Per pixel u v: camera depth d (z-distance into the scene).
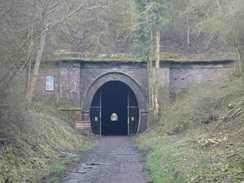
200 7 20.97
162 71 23.91
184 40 28.25
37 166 10.81
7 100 10.38
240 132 10.84
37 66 13.88
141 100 24.48
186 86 24.11
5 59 9.69
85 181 9.42
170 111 20.89
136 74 24.53
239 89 15.46
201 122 15.90
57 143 15.77
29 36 10.21
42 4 10.98
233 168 7.41
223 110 15.13
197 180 7.46
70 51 24.70
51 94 23.14
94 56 24.08
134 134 26.16
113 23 22.36
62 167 11.22
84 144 19.02
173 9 25.50
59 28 15.92
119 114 35.19
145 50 21.73
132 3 22.12
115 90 34.09
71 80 23.48
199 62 24.08
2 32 9.67
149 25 20.69
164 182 8.59
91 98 24.12
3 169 8.66
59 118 21.50
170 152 11.77
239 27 12.73
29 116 13.56
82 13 17.45
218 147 10.28
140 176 10.05
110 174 10.39
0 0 9.16
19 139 11.70
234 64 19.06
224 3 15.89
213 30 15.86
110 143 19.81
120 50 26.47
